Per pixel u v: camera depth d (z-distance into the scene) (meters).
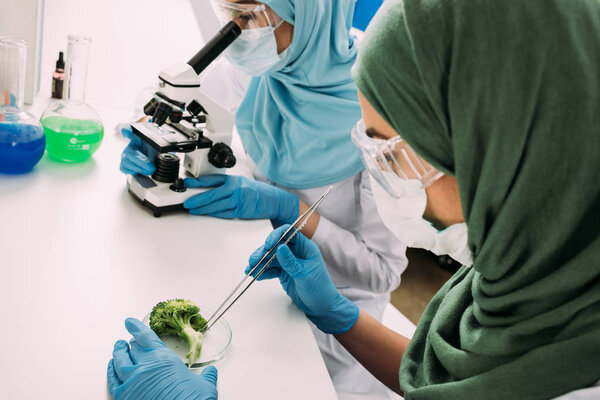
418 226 1.05
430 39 0.80
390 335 1.42
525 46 0.75
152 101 1.43
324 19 1.61
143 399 0.93
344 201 1.81
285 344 1.17
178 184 1.56
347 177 1.76
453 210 0.96
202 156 1.62
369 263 1.78
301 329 1.22
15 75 1.45
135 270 1.28
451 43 0.79
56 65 1.98
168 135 1.51
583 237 0.81
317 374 1.10
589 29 0.75
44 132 1.57
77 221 1.41
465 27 0.77
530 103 0.75
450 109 0.80
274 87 1.79
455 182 0.92
